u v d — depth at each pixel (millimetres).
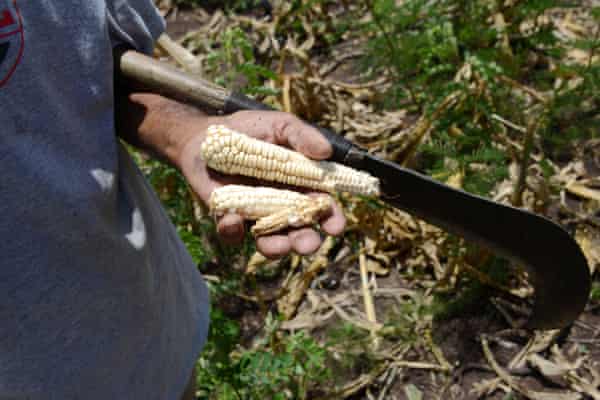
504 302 3066
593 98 3705
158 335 1740
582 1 4543
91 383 1551
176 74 1660
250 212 1604
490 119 3385
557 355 2881
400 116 4035
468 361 2945
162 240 1773
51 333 1419
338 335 2996
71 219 1332
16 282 1316
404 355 2996
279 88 4016
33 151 1238
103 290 1481
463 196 1668
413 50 3775
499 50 4039
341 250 3422
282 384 2855
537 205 3111
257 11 4969
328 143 1608
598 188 3498
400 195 1729
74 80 1312
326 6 4750
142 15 1689
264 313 3164
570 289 2012
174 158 1691
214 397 2793
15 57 1178
